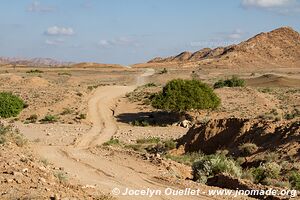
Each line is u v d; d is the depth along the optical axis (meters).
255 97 77.81
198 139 36.56
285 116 50.66
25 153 21.58
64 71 174.75
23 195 10.67
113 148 32.25
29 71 162.75
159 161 23.98
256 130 32.34
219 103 63.84
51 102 74.69
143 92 87.62
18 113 64.31
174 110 63.75
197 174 20.61
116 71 183.75
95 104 76.19
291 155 24.61
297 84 114.38
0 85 98.44
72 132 52.31
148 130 55.94
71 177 17.53
